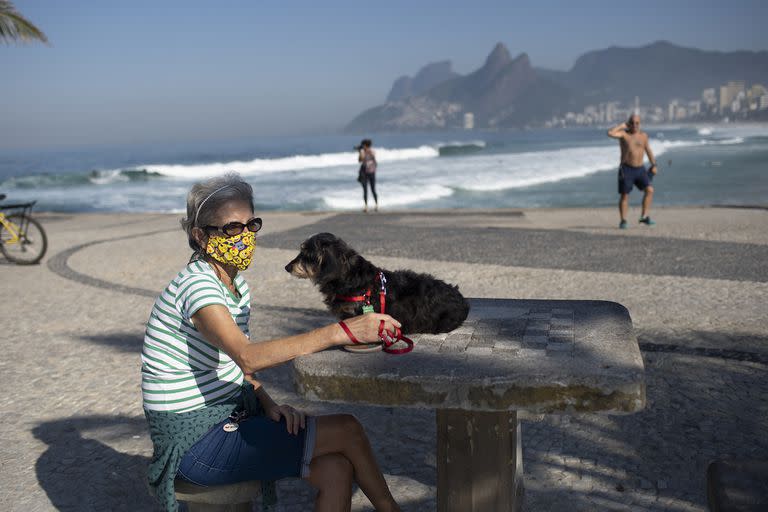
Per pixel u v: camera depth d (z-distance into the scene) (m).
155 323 2.34
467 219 14.02
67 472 3.50
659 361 4.77
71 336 6.15
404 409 4.19
